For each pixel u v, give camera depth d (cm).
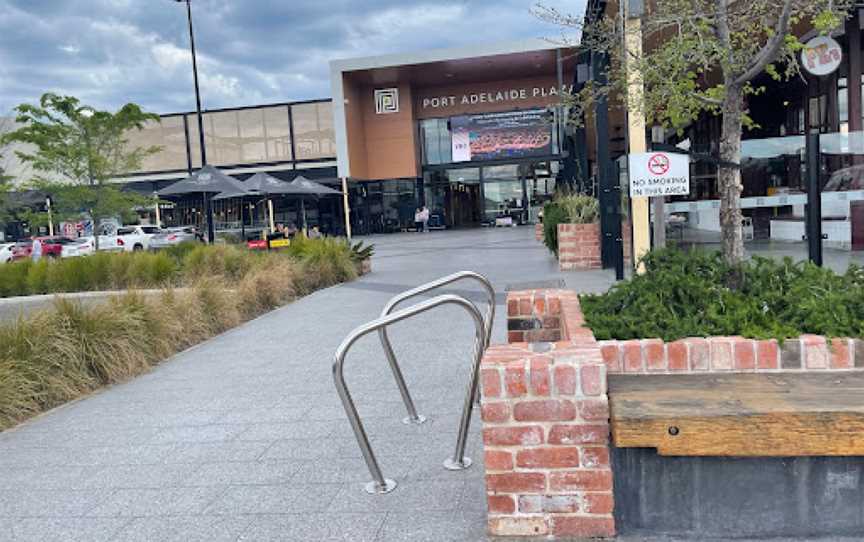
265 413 556
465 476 400
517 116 3681
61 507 397
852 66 1233
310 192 2266
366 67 3294
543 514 318
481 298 1034
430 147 3794
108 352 703
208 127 3984
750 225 1014
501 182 3803
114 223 3278
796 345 352
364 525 348
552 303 493
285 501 384
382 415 526
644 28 528
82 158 1978
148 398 631
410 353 724
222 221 3600
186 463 455
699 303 405
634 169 771
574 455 314
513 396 316
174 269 1382
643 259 474
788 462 308
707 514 315
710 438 292
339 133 3372
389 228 3803
